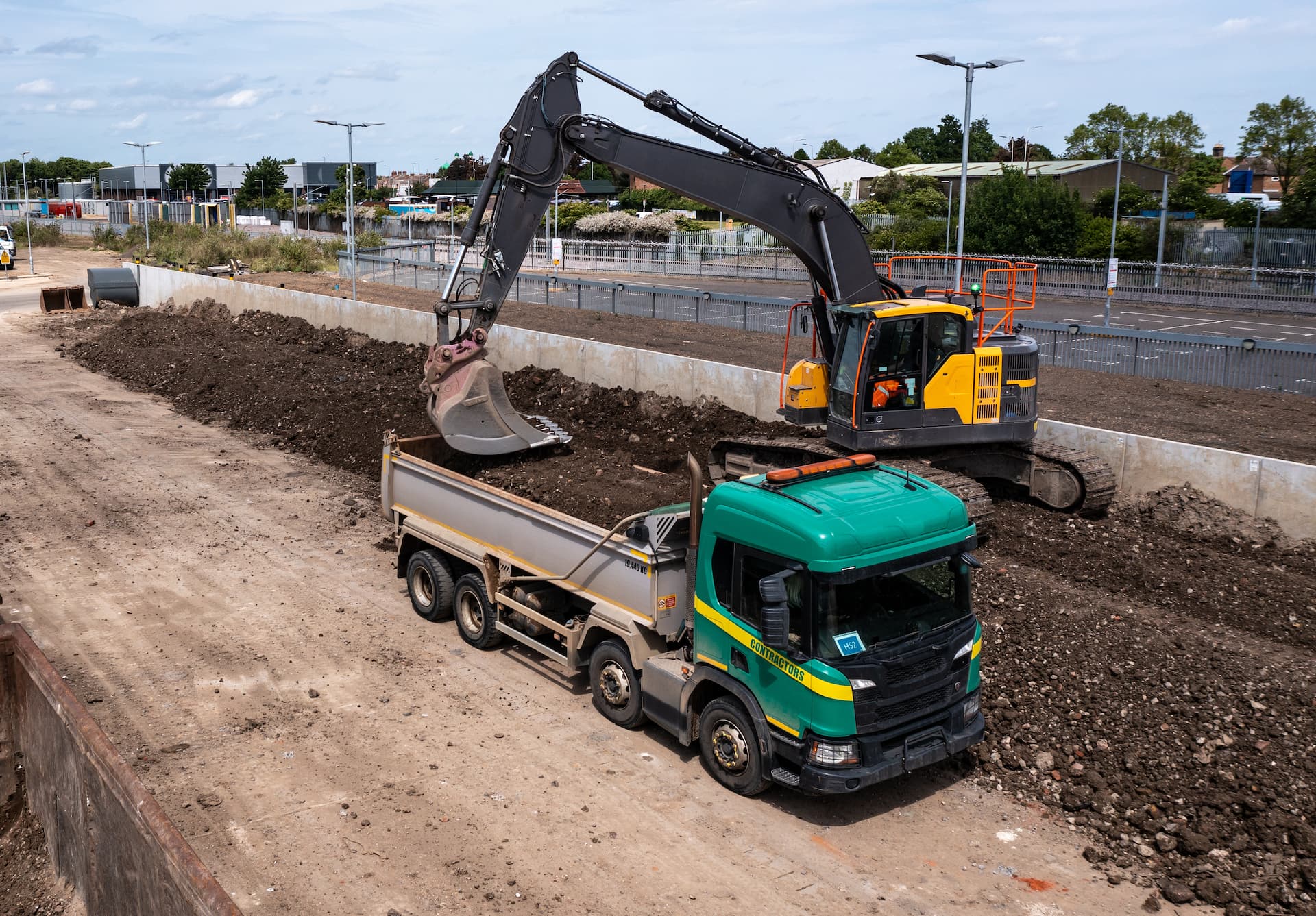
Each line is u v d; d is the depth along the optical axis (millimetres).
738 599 7953
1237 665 9336
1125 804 8055
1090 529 13164
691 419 19188
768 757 7887
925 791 8492
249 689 10031
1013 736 8992
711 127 12844
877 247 56375
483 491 10570
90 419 21453
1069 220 52188
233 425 21172
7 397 23266
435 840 7695
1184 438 17422
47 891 7191
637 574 8898
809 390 13852
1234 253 49250
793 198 13141
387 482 12406
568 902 7031
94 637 11141
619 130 12656
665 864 7465
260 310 31969
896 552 7594
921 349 12664
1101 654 9711
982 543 12750
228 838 7668
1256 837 7555
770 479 8156
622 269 58281
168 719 9422
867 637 7535
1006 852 7672
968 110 22344
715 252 57531
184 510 15609
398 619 11828
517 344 23781
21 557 13500
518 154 12703
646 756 8945
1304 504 12688
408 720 9484
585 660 9844
